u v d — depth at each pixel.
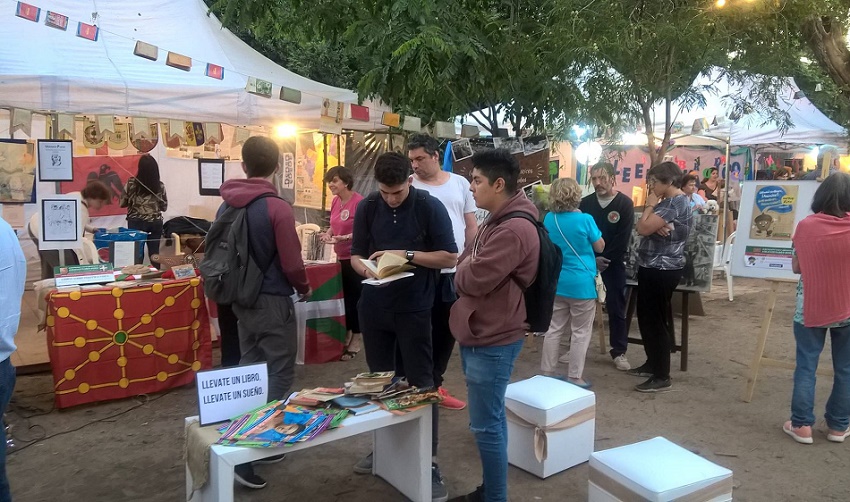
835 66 7.81
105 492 3.20
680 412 4.36
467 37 6.48
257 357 3.41
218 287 3.24
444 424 4.15
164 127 5.74
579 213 4.54
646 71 5.72
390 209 3.17
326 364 5.46
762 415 4.30
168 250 5.40
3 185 5.07
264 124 5.93
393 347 3.31
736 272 4.66
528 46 6.64
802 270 3.72
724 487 2.72
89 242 5.50
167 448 3.73
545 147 6.52
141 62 5.68
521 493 3.24
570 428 3.48
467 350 2.69
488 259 2.49
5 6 5.54
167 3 6.48
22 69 4.97
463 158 6.42
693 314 7.00
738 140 10.51
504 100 7.45
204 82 5.68
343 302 5.59
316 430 2.57
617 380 5.08
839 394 3.79
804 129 10.23
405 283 3.08
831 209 3.66
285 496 3.19
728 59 5.87
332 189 5.58
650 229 4.57
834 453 3.70
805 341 3.82
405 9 6.29
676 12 5.73
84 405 4.38
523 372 5.32
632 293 5.84
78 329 4.29
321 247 5.90
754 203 4.61
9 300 2.29
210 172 6.01
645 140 8.86
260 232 3.20
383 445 3.32
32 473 3.39
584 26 5.81
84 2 5.98
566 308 4.71
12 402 4.42
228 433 2.56
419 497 3.03
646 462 2.80
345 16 7.20
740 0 5.61
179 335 4.72
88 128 5.71
